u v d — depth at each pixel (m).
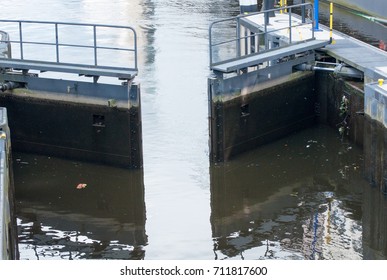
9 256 15.80
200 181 22.31
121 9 44.03
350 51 25.69
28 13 43.16
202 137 25.25
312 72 25.94
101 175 22.89
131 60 32.91
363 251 18.47
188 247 18.84
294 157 23.80
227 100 23.27
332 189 21.64
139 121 22.81
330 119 25.95
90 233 19.73
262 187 21.94
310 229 19.64
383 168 20.50
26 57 33.22
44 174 23.02
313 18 26.53
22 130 24.53
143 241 19.17
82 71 23.05
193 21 40.59
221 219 20.20
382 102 20.09
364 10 36.59
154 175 22.75
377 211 20.30
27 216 20.66
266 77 24.41
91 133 23.47
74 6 45.19
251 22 29.56
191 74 31.06
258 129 24.47
